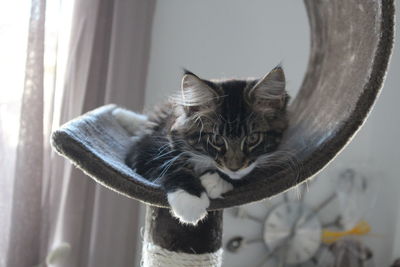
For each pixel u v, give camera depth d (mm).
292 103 1828
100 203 2350
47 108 2125
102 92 2305
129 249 2496
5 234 2127
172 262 1315
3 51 2041
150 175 1287
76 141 1090
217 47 2715
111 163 1131
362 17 1229
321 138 1228
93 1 2199
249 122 1330
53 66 2115
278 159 1320
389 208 3088
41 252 2188
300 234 2883
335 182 2965
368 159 3039
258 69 2781
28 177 2049
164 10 2635
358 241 2928
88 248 2375
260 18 2766
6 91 2062
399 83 3004
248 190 1184
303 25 2812
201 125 1323
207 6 2688
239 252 2879
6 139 2088
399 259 2926
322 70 1643
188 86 1301
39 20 2002
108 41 2297
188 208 1135
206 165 1318
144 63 2428
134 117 1707
